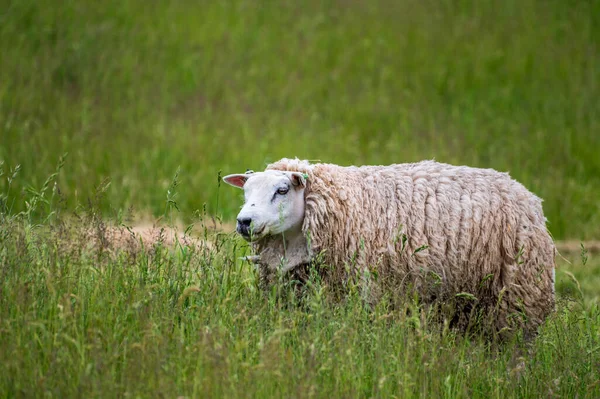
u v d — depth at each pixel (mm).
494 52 70562
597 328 24719
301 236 23703
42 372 17922
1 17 63969
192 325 20000
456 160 53812
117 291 21031
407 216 24078
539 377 21562
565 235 48125
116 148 49688
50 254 21203
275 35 70188
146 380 17469
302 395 17234
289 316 21203
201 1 73562
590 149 57969
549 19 76000
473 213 24375
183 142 51531
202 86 61656
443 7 77375
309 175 23641
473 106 63719
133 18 68812
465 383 20172
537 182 52281
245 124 55438
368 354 19844
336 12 75000
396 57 69000
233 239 24094
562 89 66500
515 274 24406
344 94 63031
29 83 57156
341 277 23594
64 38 64125
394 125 59312
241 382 17656
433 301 24500
